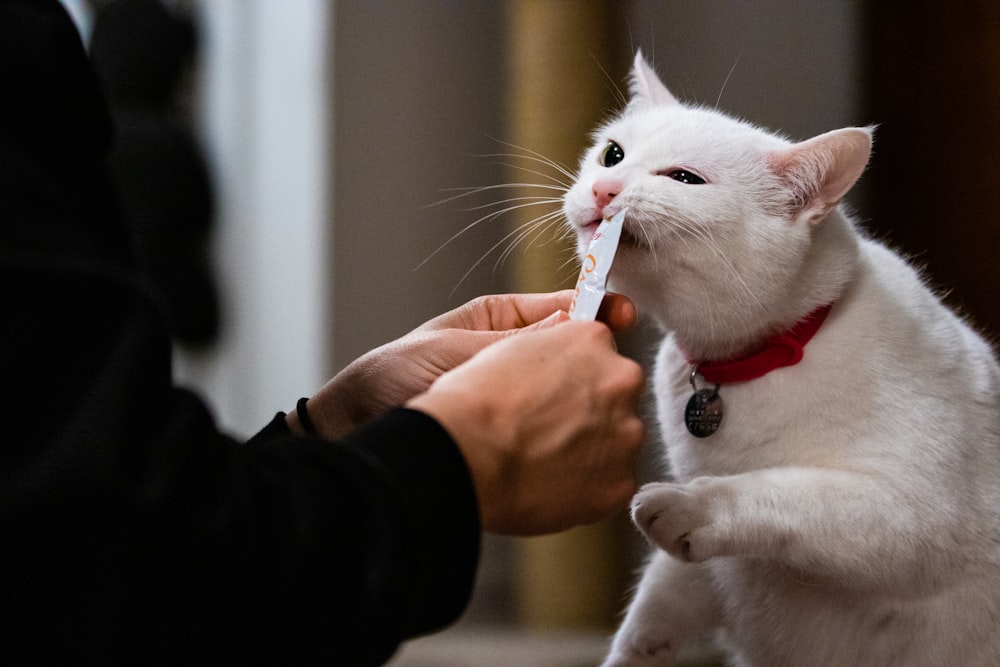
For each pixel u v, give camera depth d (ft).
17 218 1.83
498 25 9.82
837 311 4.34
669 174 4.43
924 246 8.50
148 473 1.85
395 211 9.39
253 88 9.43
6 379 1.78
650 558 5.50
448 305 9.66
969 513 4.23
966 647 4.30
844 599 4.40
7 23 1.96
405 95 9.37
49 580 1.88
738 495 3.88
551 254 8.48
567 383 2.62
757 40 9.50
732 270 4.29
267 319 9.41
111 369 1.85
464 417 2.41
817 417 4.18
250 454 2.21
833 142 4.25
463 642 8.75
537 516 2.63
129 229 2.16
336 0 8.95
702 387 4.55
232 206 9.55
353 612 2.06
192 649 2.02
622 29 9.04
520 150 8.96
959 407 4.33
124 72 9.50
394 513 2.10
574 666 8.16
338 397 3.80
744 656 4.96
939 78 8.43
